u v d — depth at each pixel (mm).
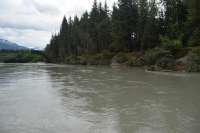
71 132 9414
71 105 14375
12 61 129750
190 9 49688
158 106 13727
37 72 44750
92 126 10133
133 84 23734
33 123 10664
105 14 92312
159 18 63906
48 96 17703
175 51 46625
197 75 31500
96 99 16188
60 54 111000
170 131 9328
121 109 13172
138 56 58812
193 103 14344
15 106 14242
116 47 70562
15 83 26516
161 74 34594
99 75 35312
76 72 42938
